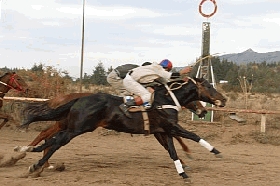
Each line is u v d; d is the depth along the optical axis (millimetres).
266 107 28484
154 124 10883
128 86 10922
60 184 9953
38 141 11734
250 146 17641
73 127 10688
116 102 10930
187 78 11156
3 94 17266
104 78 46656
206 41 20438
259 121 21750
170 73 11086
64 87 23844
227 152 16000
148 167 12469
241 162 13898
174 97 10945
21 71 23781
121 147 16750
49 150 10680
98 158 13938
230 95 38750
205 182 10688
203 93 11039
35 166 10586
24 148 10570
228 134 19219
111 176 10977
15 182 10000
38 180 10266
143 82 10883
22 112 10930
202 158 14484
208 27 20484
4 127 20656
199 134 19109
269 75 65000
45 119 10945
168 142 10789
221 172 12047
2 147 16141
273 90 57188
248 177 11500
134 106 10789
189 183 10414
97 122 10812
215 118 22156
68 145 16938
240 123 21391
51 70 24094
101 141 18297
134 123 10805
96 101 10781
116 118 10789
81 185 9930
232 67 64375
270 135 18844
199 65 20453
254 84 59906
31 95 23031
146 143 17969
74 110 10711
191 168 12555
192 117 21406
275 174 12031
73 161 13203
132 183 10266
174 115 10812
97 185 9984
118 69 12070
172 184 10375
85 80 45625
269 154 15852
